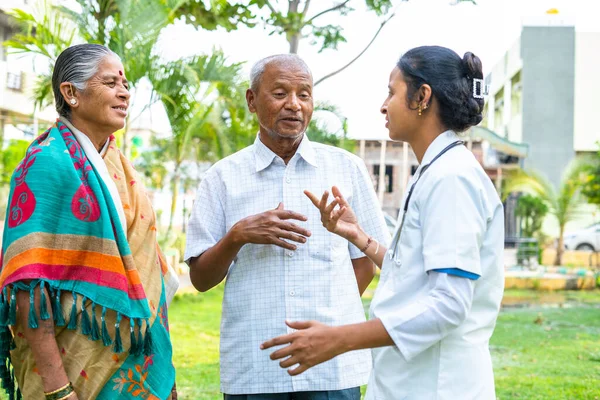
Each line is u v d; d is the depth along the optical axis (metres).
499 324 9.22
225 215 3.17
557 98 24.64
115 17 9.02
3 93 18.36
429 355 2.21
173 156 12.95
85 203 2.56
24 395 2.59
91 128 2.73
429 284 2.17
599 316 9.98
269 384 2.98
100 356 2.59
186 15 10.72
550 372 6.41
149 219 2.82
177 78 9.31
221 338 3.13
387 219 15.40
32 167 2.54
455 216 2.13
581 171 17.91
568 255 18.81
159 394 2.70
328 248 3.06
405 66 2.33
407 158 25.30
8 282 2.45
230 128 10.98
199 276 3.10
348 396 3.02
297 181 3.13
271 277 3.02
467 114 2.30
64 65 2.68
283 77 3.00
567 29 24.67
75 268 2.54
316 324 2.15
